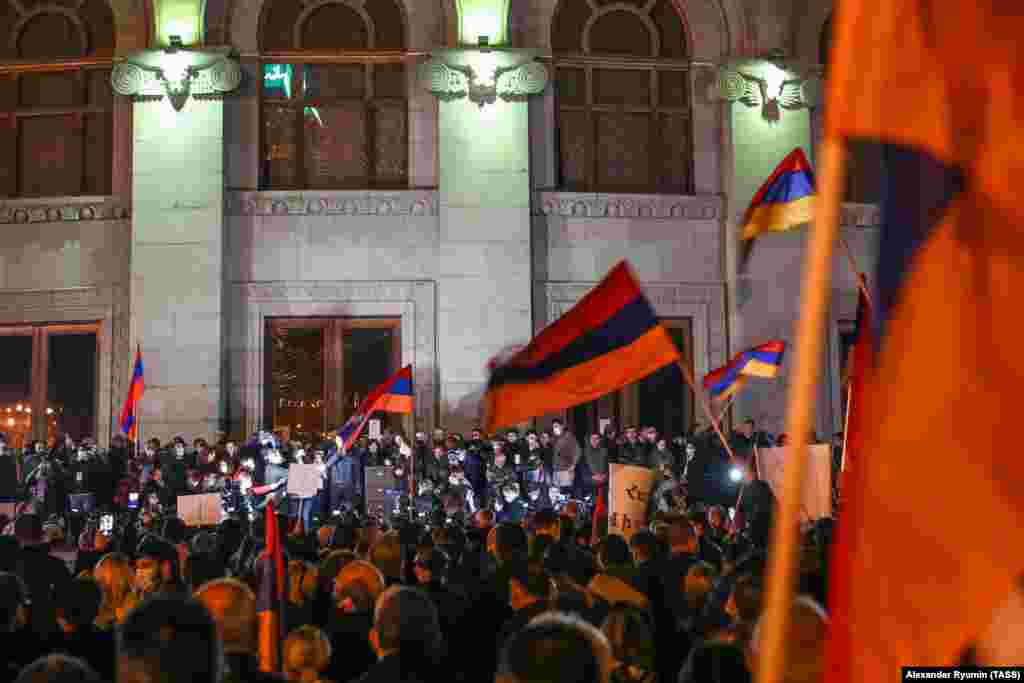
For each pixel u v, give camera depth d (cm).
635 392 2533
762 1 2583
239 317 2444
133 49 2458
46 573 826
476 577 757
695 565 647
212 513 1376
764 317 2498
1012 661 282
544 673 303
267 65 2516
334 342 2473
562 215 2517
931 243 241
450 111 2462
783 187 1120
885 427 240
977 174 239
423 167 2498
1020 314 231
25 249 2489
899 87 246
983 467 229
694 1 2606
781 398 2491
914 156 244
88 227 2478
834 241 246
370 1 2530
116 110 2492
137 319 2397
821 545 817
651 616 618
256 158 2475
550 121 2531
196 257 2398
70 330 2486
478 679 649
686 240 2555
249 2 2495
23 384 2494
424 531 995
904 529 233
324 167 2512
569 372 767
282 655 514
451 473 2058
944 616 227
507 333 2420
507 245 2441
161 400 2373
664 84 2609
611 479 1011
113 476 2108
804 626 341
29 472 2170
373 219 2478
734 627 479
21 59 2514
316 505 2089
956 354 235
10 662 507
